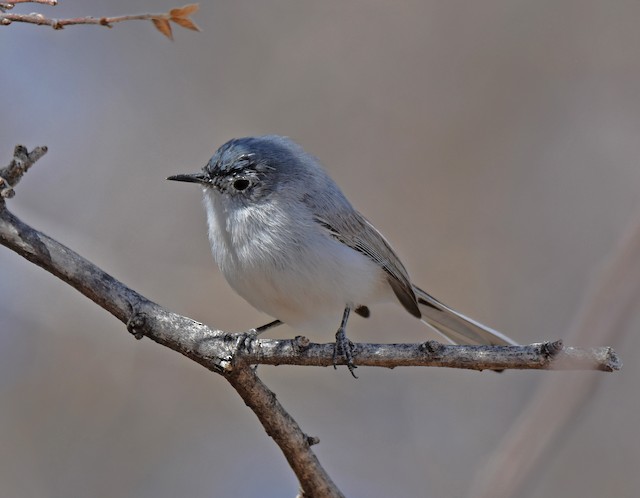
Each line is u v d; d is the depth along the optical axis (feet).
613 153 43.60
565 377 18.63
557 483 34.71
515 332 40.34
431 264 41.73
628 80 44.83
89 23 19.24
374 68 45.47
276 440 22.76
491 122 44.39
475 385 39.11
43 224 39.40
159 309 22.03
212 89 44.06
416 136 44.14
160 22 19.53
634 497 33.86
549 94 44.88
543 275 41.60
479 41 45.73
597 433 35.55
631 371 36.32
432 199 42.93
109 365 36.01
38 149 21.36
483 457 36.70
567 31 45.60
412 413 38.37
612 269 19.40
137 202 40.86
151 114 42.68
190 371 36.65
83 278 21.62
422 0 46.37
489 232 42.50
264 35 45.65
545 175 43.47
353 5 46.37
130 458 34.53
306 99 44.65
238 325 38.96
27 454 33.60
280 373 39.22
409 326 41.19
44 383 34.99
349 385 39.24
